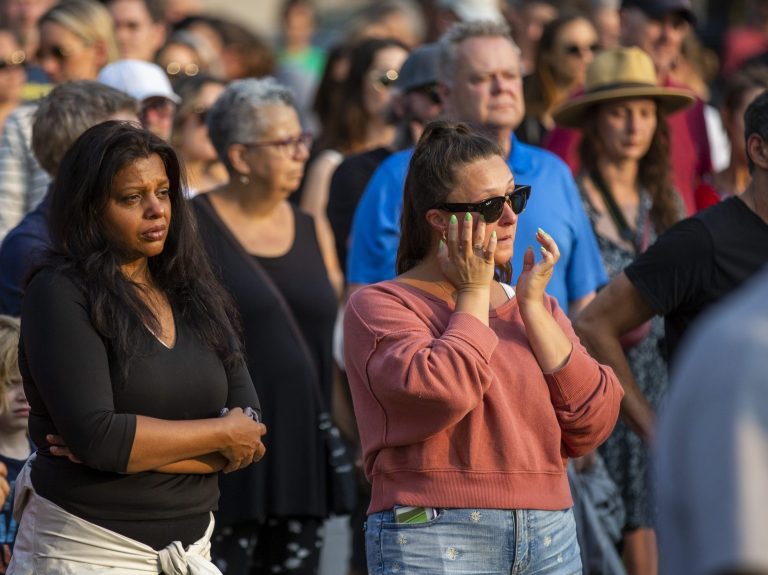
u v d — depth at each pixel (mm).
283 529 13406
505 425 9180
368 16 27359
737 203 11148
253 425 9727
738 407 4461
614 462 14328
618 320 11570
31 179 15219
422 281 9727
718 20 31953
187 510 9570
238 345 10148
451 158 9453
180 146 17406
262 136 13523
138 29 22688
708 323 4719
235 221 13656
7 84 17844
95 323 9289
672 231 11258
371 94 19250
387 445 9328
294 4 32312
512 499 9164
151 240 9641
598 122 15625
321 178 18984
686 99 15641
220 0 47688
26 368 9492
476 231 9367
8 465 11547
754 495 4391
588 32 19500
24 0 23203
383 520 9406
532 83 19766
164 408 9453
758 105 10914
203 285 10062
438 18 24500
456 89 14055
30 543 9422
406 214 9875
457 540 9156
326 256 18562
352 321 9617
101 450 9078
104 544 9281
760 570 4336
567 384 9367
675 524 4711
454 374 8945
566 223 13703
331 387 14102
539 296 9500
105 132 9680
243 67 24406
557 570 9383
